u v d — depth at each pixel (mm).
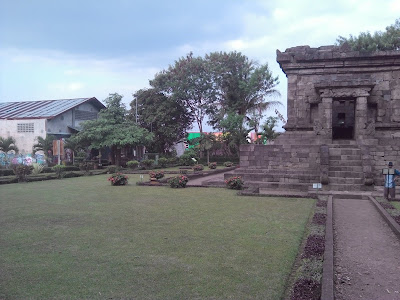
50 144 28156
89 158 35000
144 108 41062
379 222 8469
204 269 5098
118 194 13750
